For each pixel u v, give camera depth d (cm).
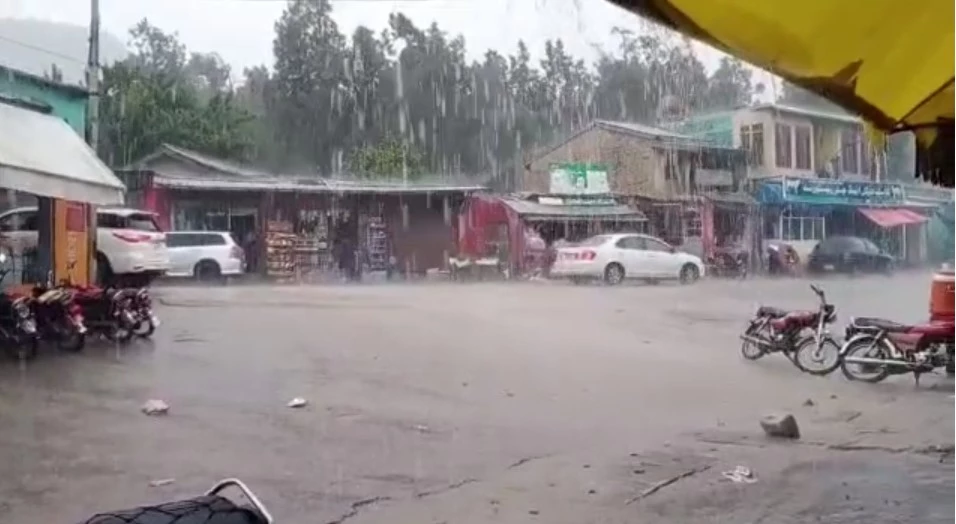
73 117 3669
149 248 4012
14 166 3186
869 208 4016
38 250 3638
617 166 4156
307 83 4278
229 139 4288
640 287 4125
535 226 4294
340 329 3697
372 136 4341
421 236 4450
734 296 3931
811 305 3734
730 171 4059
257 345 3503
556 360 3456
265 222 4422
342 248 4453
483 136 4278
